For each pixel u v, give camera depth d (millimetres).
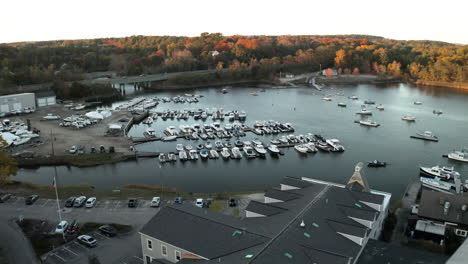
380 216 66375
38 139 136375
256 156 126312
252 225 57281
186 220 59094
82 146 128500
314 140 141625
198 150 129000
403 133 156625
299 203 63531
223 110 194375
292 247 50469
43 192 89250
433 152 132875
